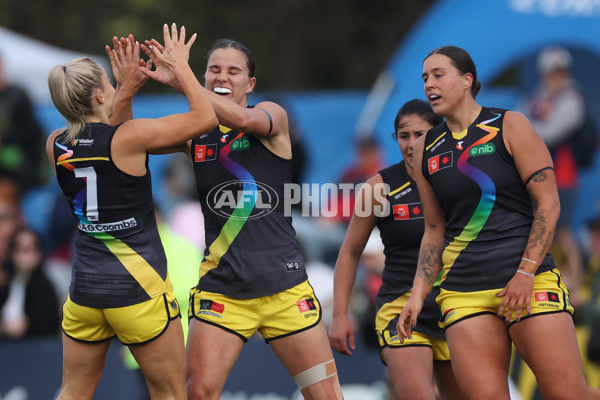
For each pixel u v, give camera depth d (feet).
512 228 54.95
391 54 236.43
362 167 121.80
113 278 53.72
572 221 124.26
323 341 59.41
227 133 59.88
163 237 86.63
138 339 54.29
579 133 124.67
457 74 55.67
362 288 95.09
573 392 52.60
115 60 59.31
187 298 84.99
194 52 236.02
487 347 54.65
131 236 54.08
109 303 53.67
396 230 65.46
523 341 53.83
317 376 59.00
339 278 66.85
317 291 98.94
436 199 57.82
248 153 59.47
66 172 53.83
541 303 53.62
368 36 244.42
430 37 122.42
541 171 54.08
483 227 55.26
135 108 129.80
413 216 64.85
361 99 128.16
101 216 53.67
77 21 249.55
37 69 135.44
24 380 91.91
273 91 239.30
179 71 54.65
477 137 55.52
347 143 127.44
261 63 242.37
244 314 59.00
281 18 237.86
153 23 244.42
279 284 58.80
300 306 59.11
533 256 53.21
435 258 57.82
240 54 60.03
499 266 54.75
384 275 67.21
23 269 101.76
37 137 126.82
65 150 53.83
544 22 121.60
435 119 64.08
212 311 58.90
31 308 101.24
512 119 55.01
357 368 90.48
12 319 100.48
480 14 122.31
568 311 53.98
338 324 66.03
